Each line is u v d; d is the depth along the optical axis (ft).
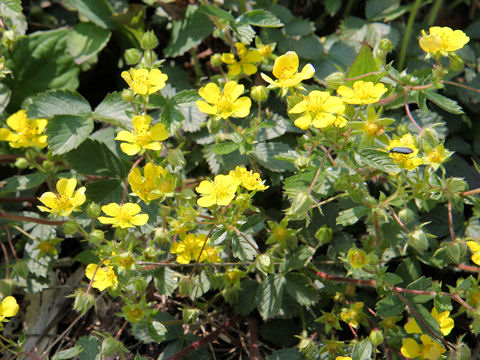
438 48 1.06
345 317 1.13
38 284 1.22
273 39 1.36
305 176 1.07
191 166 1.30
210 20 1.32
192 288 1.11
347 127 1.05
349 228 1.28
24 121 1.21
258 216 1.14
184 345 1.20
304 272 1.20
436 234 1.26
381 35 1.38
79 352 1.05
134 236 1.13
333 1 1.43
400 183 1.06
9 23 1.37
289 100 1.07
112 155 1.23
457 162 1.33
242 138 1.15
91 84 1.45
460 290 1.06
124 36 1.40
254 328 1.23
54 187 1.27
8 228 1.24
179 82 1.37
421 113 1.32
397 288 1.08
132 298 1.10
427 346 1.09
